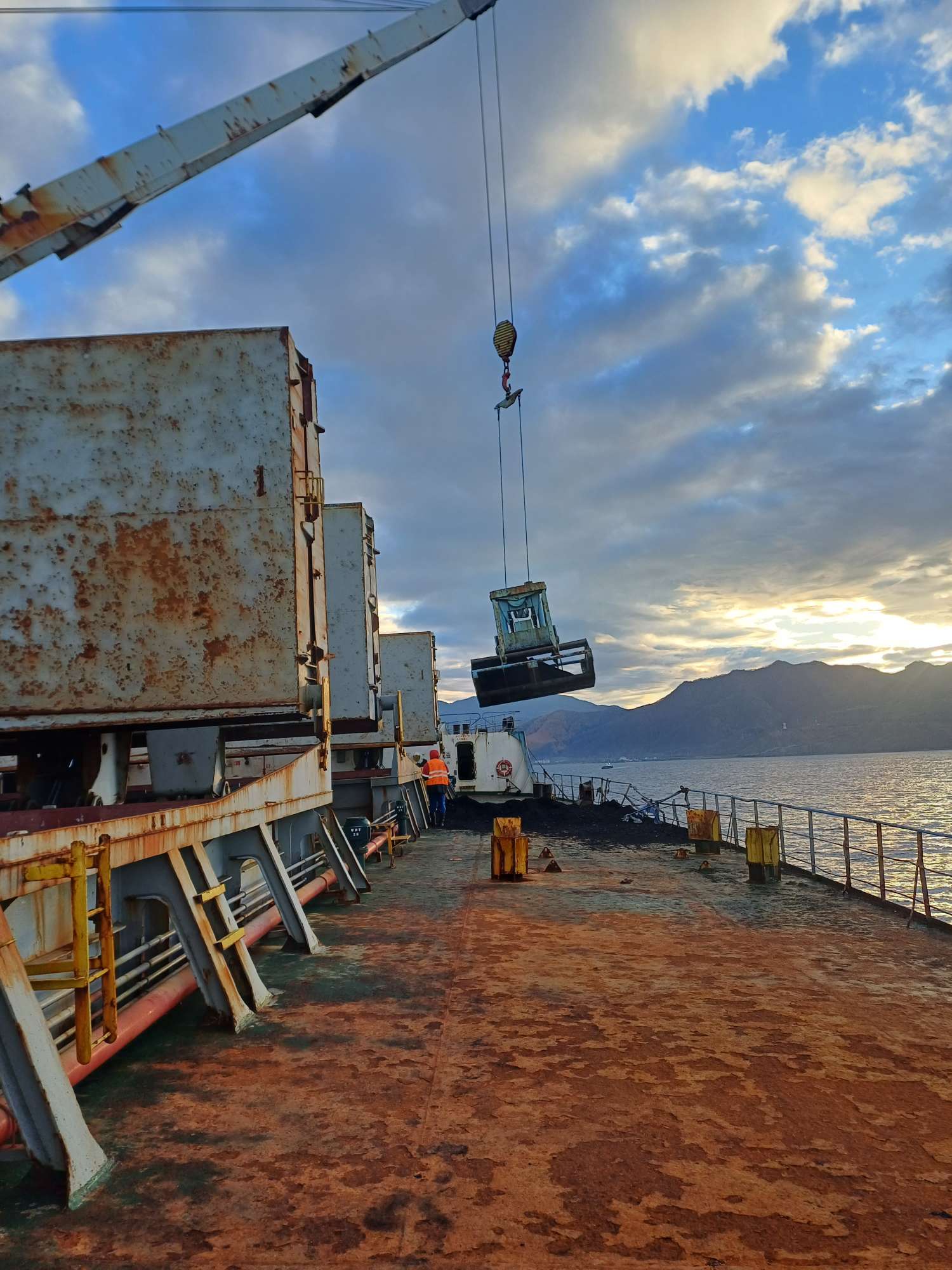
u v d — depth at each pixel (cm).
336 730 1262
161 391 614
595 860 1411
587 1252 290
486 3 845
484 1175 345
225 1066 471
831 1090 430
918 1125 389
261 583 601
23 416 610
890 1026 533
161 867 533
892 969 678
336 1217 314
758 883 1132
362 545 1241
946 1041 505
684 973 664
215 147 736
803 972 671
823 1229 304
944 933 813
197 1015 562
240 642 596
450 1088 436
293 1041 512
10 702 591
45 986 365
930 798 14725
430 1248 293
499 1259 286
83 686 592
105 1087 445
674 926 852
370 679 1226
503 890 1088
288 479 609
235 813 661
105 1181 344
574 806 2494
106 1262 289
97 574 599
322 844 991
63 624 595
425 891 1078
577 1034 519
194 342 619
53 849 382
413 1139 378
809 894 1045
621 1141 374
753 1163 354
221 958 546
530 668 1872
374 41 809
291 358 629
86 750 642
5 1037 341
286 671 592
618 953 734
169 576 600
